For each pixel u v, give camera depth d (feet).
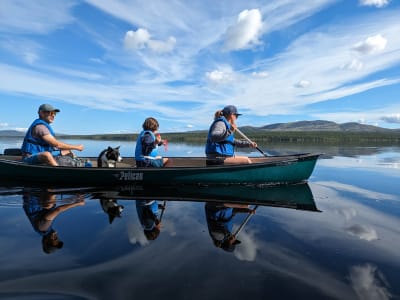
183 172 17.56
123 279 5.84
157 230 8.87
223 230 8.93
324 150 59.06
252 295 5.29
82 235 8.35
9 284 5.65
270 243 7.85
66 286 5.58
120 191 15.89
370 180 20.20
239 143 19.98
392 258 6.93
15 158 23.79
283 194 15.17
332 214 11.05
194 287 5.54
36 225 9.26
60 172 17.98
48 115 19.35
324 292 5.41
